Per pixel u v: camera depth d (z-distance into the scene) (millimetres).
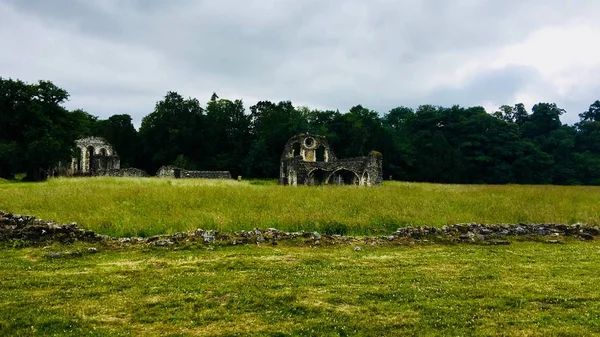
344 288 8688
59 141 56031
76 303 7723
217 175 60438
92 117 98750
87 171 68125
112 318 7137
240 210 17562
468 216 17906
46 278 9141
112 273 9664
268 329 6758
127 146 92688
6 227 12242
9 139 56594
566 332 6715
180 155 82500
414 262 11000
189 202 19000
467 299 8156
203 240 12711
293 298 8070
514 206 20047
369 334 6633
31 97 56688
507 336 6582
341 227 15727
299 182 48625
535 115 105688
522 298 8195
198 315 7250
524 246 13430
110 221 15133
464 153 91000
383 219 16859
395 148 84250
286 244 13008
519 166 88312
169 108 89688
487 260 11320
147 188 23719
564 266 10695
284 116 94875
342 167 48969
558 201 22562
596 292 8578
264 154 86062
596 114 118625
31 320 6918
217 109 97125
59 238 12250
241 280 9188
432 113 99250
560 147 95000
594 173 88250
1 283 8750
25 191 22844
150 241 12602
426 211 18266
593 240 14555
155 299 7973
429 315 7352
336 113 96625
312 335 6566
